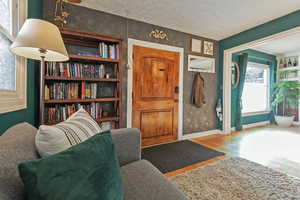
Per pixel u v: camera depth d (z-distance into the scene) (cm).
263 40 282
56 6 205
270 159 221
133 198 74
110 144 73
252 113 434
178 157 231
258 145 282
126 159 114
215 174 179
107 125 228
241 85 389
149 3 220
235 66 388
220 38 350
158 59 289
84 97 208
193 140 314
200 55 338
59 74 192
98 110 221
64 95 198
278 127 425
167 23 279
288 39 350
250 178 171
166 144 289
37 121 180
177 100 313
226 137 334
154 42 283
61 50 118
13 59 126
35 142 73
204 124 352
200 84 333
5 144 65
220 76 363
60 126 86
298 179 169
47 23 112
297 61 443
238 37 322
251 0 215
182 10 238
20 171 47
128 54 260
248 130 393
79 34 190
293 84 419
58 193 46
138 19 263
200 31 313
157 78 290
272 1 219
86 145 65
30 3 156
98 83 237
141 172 98
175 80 309
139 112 275
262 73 466
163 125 300
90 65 213
